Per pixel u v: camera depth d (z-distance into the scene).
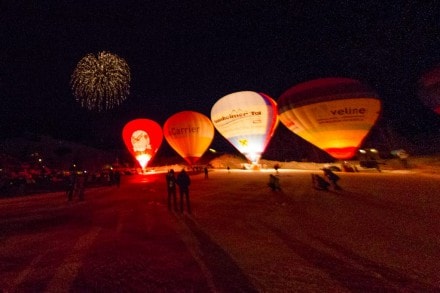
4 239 8.73
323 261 6.04
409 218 9.62
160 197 16.78
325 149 28.55
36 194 24.25
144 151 44.94
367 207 11.51
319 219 9.79
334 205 12.16
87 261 6.46
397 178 22.20
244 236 8.02
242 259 6.27
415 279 5.15
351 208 11.41
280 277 5.31
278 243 7.31
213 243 7.46
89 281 5.40
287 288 4.88
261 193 16.73
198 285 5.08
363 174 26.77
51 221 11.49
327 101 27.19
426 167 29.58
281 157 55.75
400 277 5.23
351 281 5.11
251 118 36.84
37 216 12.84
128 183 29.73
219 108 39.09
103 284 5.26
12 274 5.89
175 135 43.31
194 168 47.53
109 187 26.16
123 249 7.20
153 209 12.81
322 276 5.32
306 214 10.62
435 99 27.81
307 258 6.23
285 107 30.38
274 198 14.70
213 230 8.77
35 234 9.29
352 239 7.50
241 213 11.19
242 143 37.91
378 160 37.25
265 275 5.41
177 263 6.14
